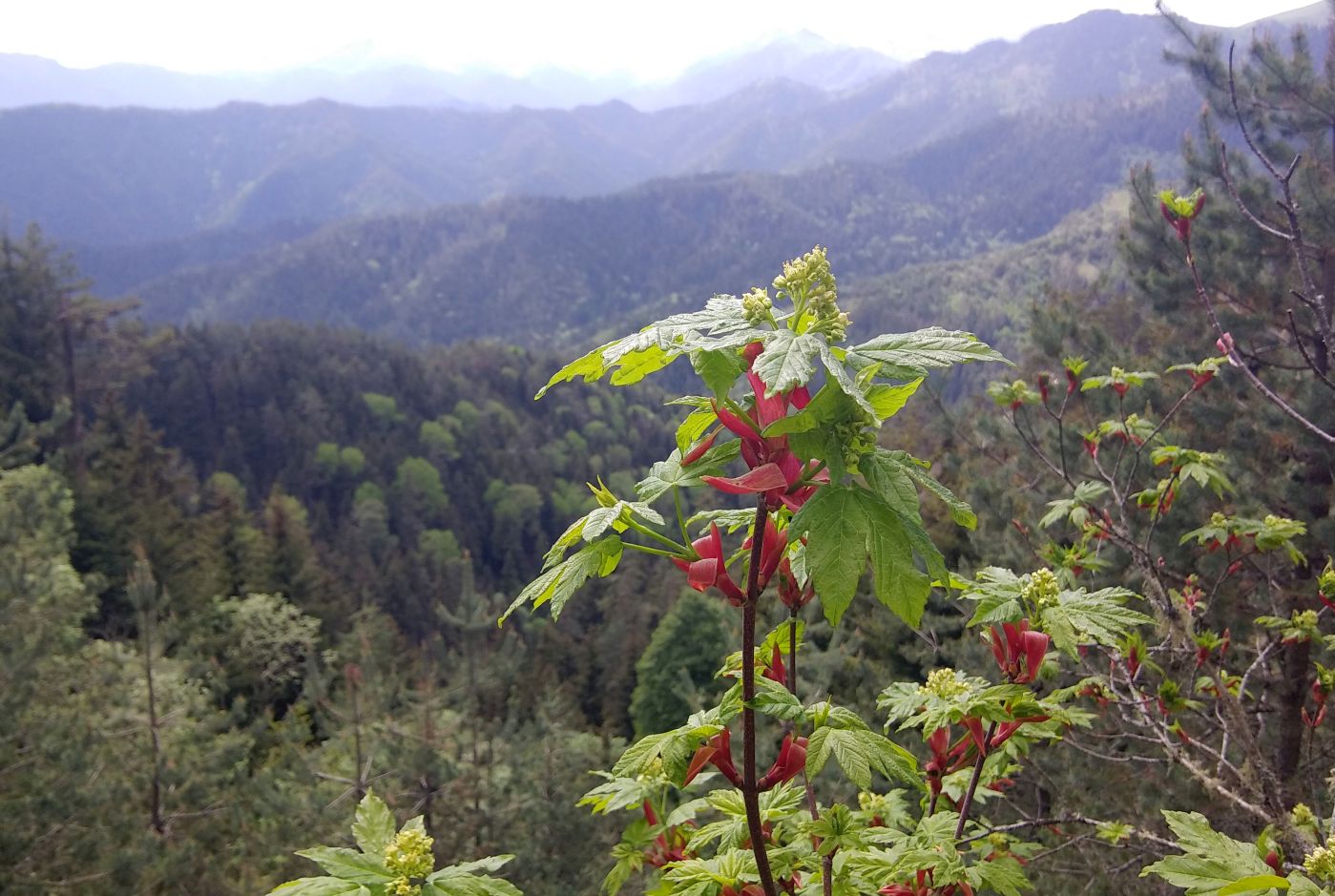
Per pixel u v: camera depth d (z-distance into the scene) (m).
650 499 1.99
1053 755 5.89
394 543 70.06
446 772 13.28
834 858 2.72
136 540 34.28
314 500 77.75
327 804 12.83
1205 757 5.29
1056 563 4.71
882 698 3.24
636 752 2.11
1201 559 5.80
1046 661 2.83
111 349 53.47
